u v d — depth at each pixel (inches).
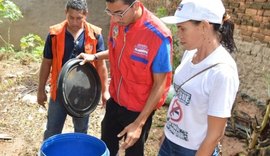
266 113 119.1
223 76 71.4
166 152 92.1
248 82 196.4
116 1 87.1
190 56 82.0
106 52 117.9
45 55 120.3
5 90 207.6
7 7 254.4
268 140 119.5
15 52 283.1
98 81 120.4
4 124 172.6
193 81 77.4
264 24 184.2
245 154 150.6
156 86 98.0
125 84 102.3
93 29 120.6
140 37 94.4
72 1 113.0
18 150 154.4
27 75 231.3
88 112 118.3
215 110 71.9
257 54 190.2
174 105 85.4
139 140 106.3
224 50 75.8
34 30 297.7
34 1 290.7
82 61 113.3
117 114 108.3
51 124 122.9
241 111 172.9
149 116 105.7
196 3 71.5
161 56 94.3
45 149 84.9
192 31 73.0
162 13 246.5
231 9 203.8
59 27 117.2
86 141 90.4
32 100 196.7
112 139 113.0
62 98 108.8
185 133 83.4
